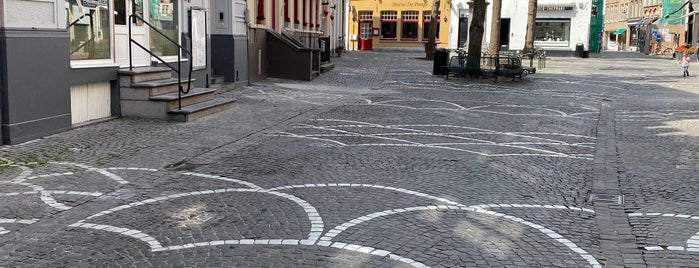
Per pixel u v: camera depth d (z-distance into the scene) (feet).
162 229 20.93
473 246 19.61
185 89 47.75
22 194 24.80
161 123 41.70
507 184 27.76
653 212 23.72
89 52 41.04
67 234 20.39
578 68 113.91
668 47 196.85
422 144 37.06
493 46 109.19
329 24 137.18
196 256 18.48
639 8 242.58
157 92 43.70
